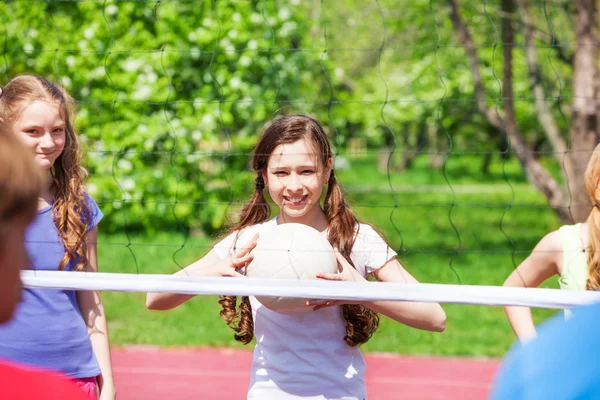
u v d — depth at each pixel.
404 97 20.88
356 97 21.78
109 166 13.80
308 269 3.15
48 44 13.51
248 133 14.17
